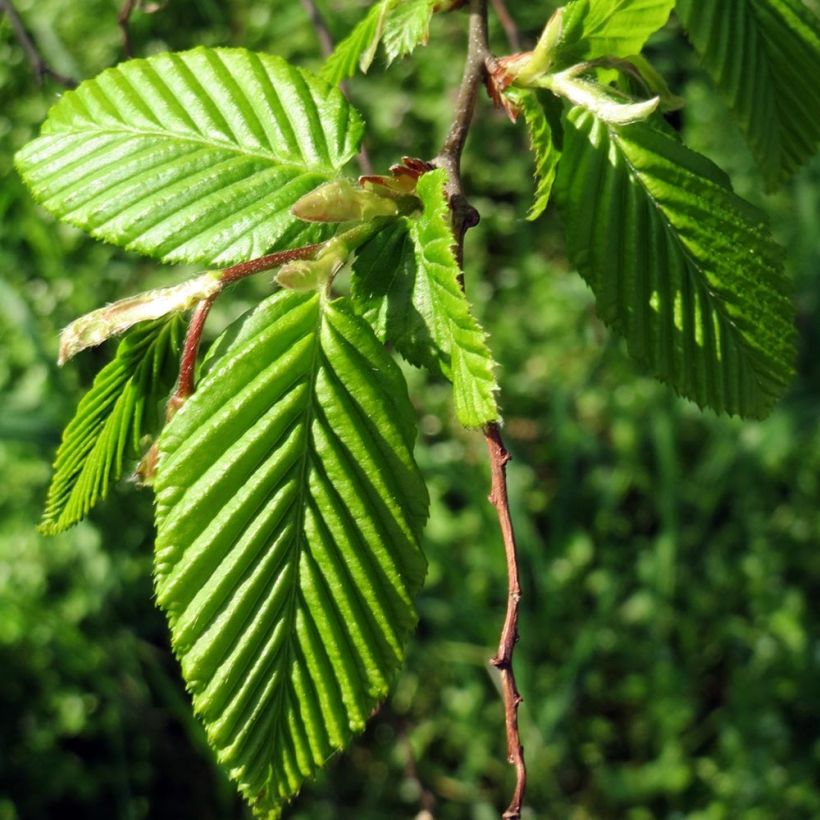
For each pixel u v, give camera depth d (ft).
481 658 15.57
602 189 5.37
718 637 16.16
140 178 5.03
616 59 5.08
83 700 15.47
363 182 4.44
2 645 15.44
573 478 16.53
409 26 5.93
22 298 16.20
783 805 15.06
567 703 15.14
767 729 15.49
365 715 4.50
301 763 4.46
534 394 17.56
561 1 16.98
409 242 4.49
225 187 4.97
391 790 15.61
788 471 16.94
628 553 16.66
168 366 4.97
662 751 15.60
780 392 5.43
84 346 4.30
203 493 4.47
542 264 18.19
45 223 16.75
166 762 15.83
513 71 5.01
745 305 5.40
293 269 4.42
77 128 5.24
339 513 4.51
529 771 15.44
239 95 5.25
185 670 4.43
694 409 16.84
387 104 18.53
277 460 4.51
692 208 5.41
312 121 5.18
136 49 17.03
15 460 15.94
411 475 4.55
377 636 4.52
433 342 4.41
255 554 4.48
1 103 17.31
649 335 5.34
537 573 15.90
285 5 17.66
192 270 16.80
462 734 15.65
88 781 15.25
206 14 17.48
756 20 6.15
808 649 15.80
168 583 4.44
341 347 4.52
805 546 16.49
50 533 5.19
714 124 17.58
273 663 4.46
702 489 16.81
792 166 6.34
